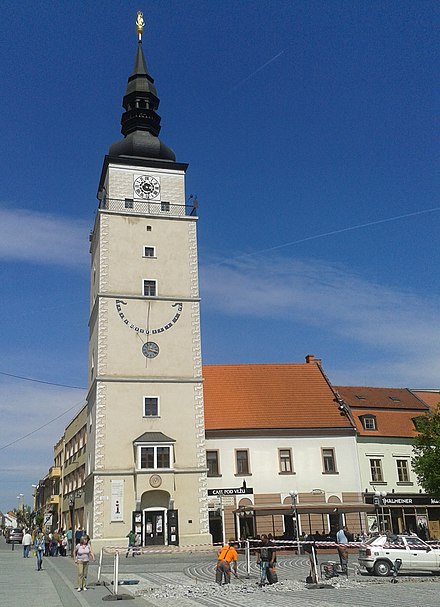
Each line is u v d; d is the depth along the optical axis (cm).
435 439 4328
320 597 1997
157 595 2047
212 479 4797
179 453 4375
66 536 4641
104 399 4359
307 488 4903
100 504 4131
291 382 5556
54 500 7938
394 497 5012
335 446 5075
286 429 5031
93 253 5316
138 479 4194
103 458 4231
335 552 4175
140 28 5616
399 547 2731
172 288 4766
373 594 2067
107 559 3691
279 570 3006
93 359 4809
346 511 4144
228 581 2370
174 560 3622
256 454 4928
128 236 4809
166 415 4431
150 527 4184
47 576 2750
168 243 4878
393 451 5225
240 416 5097
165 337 4622
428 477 4325
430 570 2847
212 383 5403
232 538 4628
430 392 6112
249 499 4781
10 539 7438
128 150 5078
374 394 5719
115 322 4556
